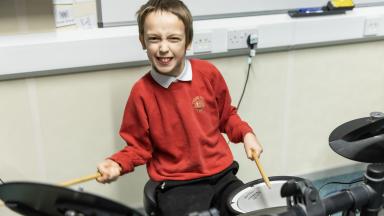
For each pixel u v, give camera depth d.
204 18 1.88
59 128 1.80
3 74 1.61
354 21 2.03
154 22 1.34
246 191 1.29
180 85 1.46
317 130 2.26
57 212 0.83
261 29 1.89
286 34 1.94
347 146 1.21
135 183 2.01
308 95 2.16
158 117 1.46
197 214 0.91
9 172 1.80
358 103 2.29
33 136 1.78
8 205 0.88
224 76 1.97
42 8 1.61
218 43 1.85
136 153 1.44
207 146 1.50
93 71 1.75
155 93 1.46
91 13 1.74
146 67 1.82
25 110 1.72
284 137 2.21
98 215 0.80
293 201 0.96
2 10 1.56
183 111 1.46
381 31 2.10
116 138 1.90
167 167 1.49
